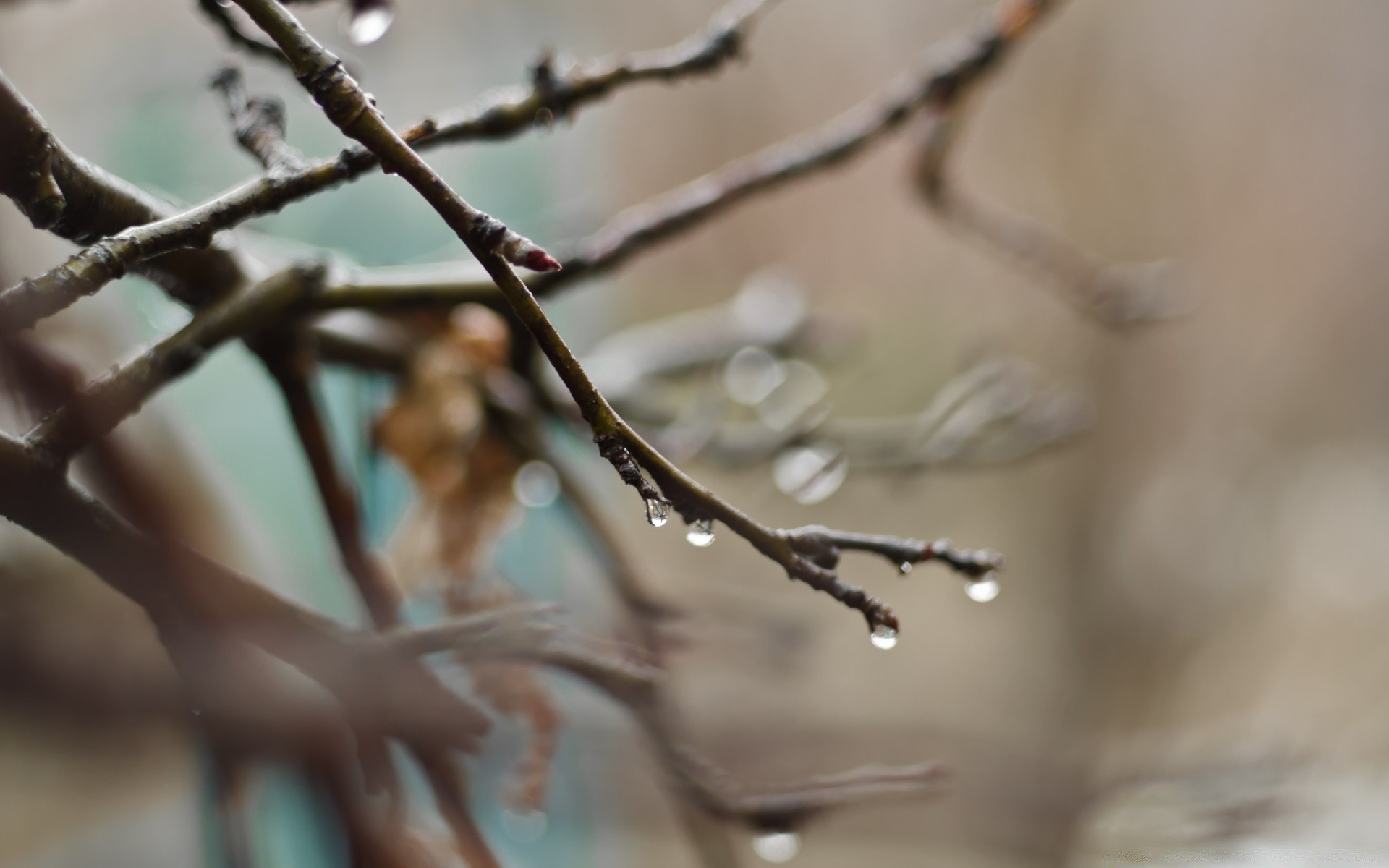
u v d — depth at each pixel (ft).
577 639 2.31
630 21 7.44
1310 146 9.88
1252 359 10.12
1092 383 8.91
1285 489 10.10
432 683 2.09
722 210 2.41
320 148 3.24
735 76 8.21
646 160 7.82
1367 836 3.88
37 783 2.67
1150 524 9.30
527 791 2.35
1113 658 8.54
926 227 8.36
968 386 3.80
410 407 2.63
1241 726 7.23
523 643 2.10
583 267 2.35
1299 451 10.44
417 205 3.43
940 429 3.74
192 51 3.50
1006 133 9.45
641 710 2.37
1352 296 10.23
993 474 8.32
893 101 2.57
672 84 2.26
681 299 7.52
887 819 4.14
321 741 2.13
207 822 2.19
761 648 3.43
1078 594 8.53
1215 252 9.78
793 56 8.45
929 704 6.59
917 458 3.70
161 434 2.27
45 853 2.67
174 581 2.02
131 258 1.88
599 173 4.47
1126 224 9.43
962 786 4.11
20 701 1.99
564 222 3.81
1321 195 9.94
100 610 2.06
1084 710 8.05
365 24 2.24
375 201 3.39
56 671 2.01
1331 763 4.97
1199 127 9.61
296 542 2.96
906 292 8.34
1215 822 3.97
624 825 3.52
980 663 7.61
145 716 2.03
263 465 3.04
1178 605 9.03
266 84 3.55
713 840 2.48
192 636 2.03
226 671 2.05
